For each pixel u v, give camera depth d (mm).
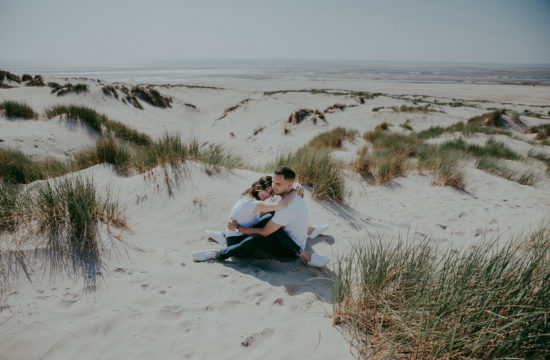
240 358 1788
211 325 2061
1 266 2309
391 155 7230
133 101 20438
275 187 2803
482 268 2170
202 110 27016
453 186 6039
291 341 1926
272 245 2945
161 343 1870
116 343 1834
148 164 5246
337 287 2348
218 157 5211
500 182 6535
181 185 4309
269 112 22656
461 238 3807
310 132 16172
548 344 1480
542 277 1919
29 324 1872
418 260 2463
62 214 2848
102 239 2855
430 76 107875
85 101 17891
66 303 2096
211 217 3781
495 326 1676
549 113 26359
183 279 2578
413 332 1724
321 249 3350
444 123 18203
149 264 2707
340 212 4387
